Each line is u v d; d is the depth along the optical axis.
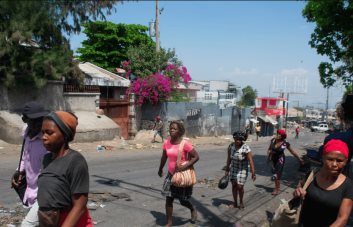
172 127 6.28
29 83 17.52
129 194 8.88
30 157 3.94
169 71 29.22
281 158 9.76
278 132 9.68
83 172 2.96
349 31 11.95
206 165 15.43
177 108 29.92
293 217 3.61
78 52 36.62
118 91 26.20
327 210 3.44
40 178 2.96
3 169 10.91
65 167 2.91
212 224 6.95
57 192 2.88
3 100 16.92
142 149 20.11
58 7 17.17
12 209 6.91
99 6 17.84
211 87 66.88
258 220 7.43
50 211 2.88
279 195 9.86
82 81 20.55
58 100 19.88
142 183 10.30
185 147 6.27
